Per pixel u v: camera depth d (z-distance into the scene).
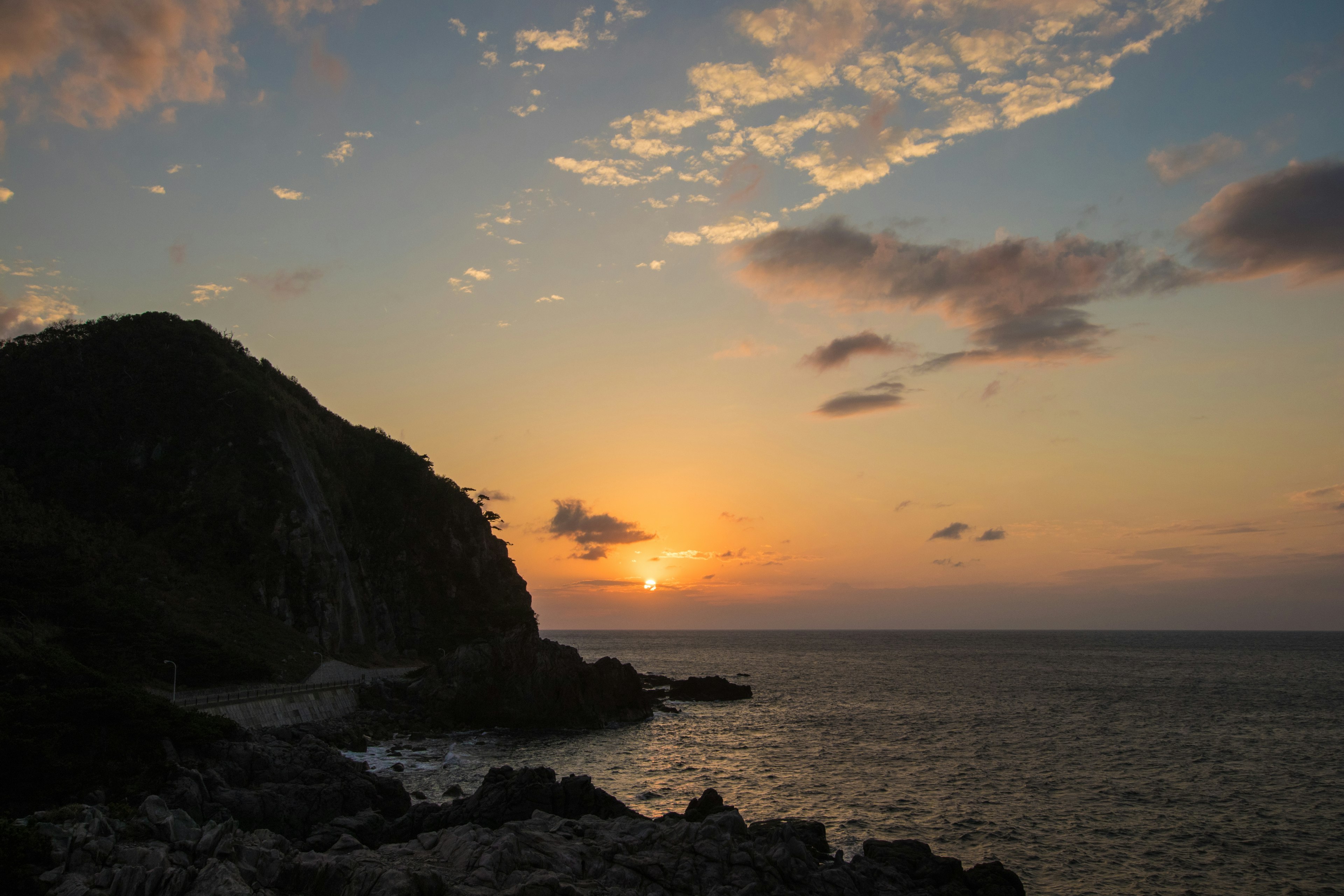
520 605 147.75
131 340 122.31
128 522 101.44
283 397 133.62
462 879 33.03
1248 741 90.06
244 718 65.88
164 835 36.00
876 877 39.44
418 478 145.62
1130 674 187.00
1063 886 45.16
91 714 48.38
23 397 112.88
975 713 114.44
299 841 44.31
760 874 36.50
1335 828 55.75
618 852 37.56
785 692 147.00
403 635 127.00
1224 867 48.06
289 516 107.12
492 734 91.00
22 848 32.22
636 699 110.69
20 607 67.00
